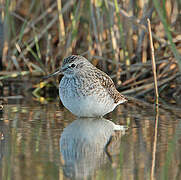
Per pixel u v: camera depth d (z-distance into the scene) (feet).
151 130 33.86
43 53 60.54
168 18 57.31
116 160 26.40
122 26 55.21
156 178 23.48
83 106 37.58
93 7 53.52
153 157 26.86
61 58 55.16
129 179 23.36
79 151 28.27
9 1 55.83
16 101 46.96
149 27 44.37
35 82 55.11
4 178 23.11
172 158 26.76
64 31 57.16
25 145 29.48
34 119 37.81
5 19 55.52
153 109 42.83
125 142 30.45
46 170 24.45
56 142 30.32
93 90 37.35
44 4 62.13
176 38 56.03
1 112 40.75
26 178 23.18
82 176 23.70
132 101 47.62
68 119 38.14
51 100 48.03
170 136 31.89
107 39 58.95
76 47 59.00
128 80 51.52
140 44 54.65
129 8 53.62
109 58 57.00
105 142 30.45
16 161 26.00
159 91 50.52
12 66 56.49
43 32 57.31
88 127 35.06
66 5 56.13
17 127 34.68
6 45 56.75
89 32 53.72
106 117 39.27
